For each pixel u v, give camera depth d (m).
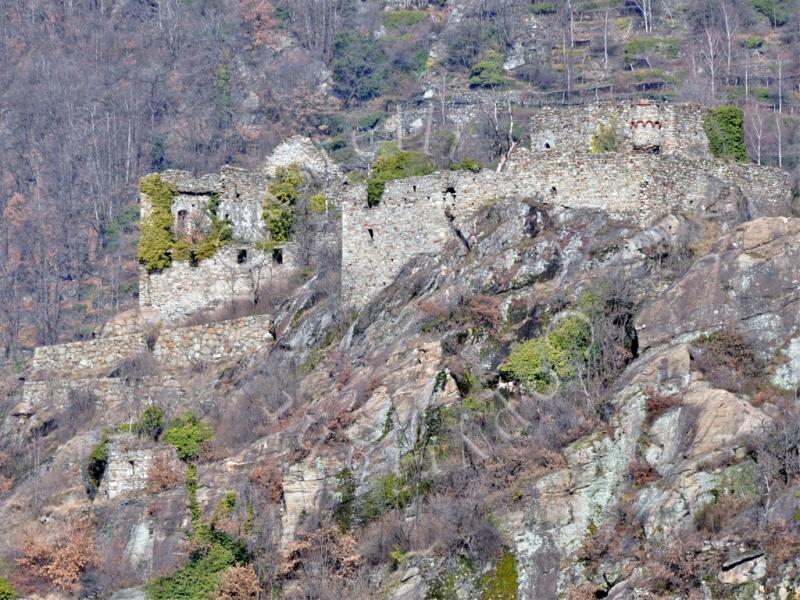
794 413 137.12
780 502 131.75
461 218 162.50
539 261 156.38
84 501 160.62
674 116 165.62
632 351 148.38
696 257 153.00
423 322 157.00
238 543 149.88
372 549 143.75
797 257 146.88
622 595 131.75
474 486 143.00
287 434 153.88
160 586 150.50
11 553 155.12
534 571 136.88
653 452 138.88
